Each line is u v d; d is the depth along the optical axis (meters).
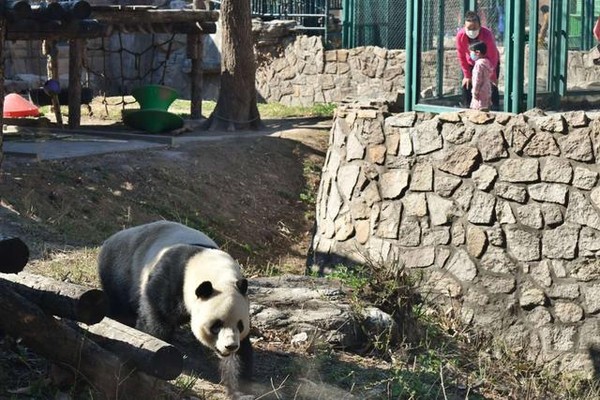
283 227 14.82
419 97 10.81
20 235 9.27
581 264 9.05
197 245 5.82
